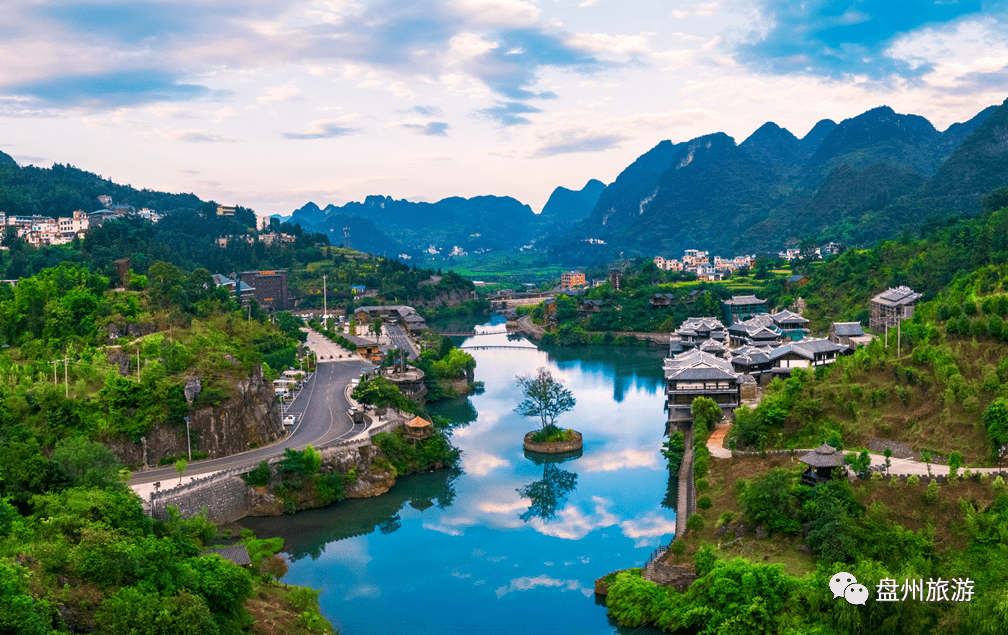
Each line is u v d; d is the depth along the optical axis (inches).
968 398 4589.1
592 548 4800.7
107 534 3233.3
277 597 3838.6
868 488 4033.0
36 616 2598.4
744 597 3567.9
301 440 6087.6
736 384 6692.9
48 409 5113.2
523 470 6318.9
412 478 6112.2
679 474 5438.0
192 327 7490.2
